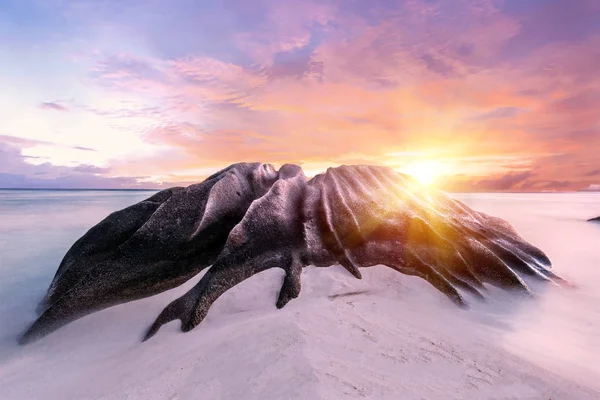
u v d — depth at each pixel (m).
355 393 4.84
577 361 6.88
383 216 12.45
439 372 5.84
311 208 12.42
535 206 47.03
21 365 7.23
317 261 10.41
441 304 9.44
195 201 11.75
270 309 8.18
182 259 10.38
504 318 9.01
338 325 7.11
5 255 16.95
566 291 11.26
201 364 6.03
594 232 23.20
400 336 7.01
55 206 46.56
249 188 13.37
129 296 9.34
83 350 7.57
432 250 11.38
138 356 6.90
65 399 5.85
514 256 12.48
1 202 55.25
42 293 11.65
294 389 4.83
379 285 9.89
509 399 5.33
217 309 8.38
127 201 59.84
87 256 11.14
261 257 9.96
